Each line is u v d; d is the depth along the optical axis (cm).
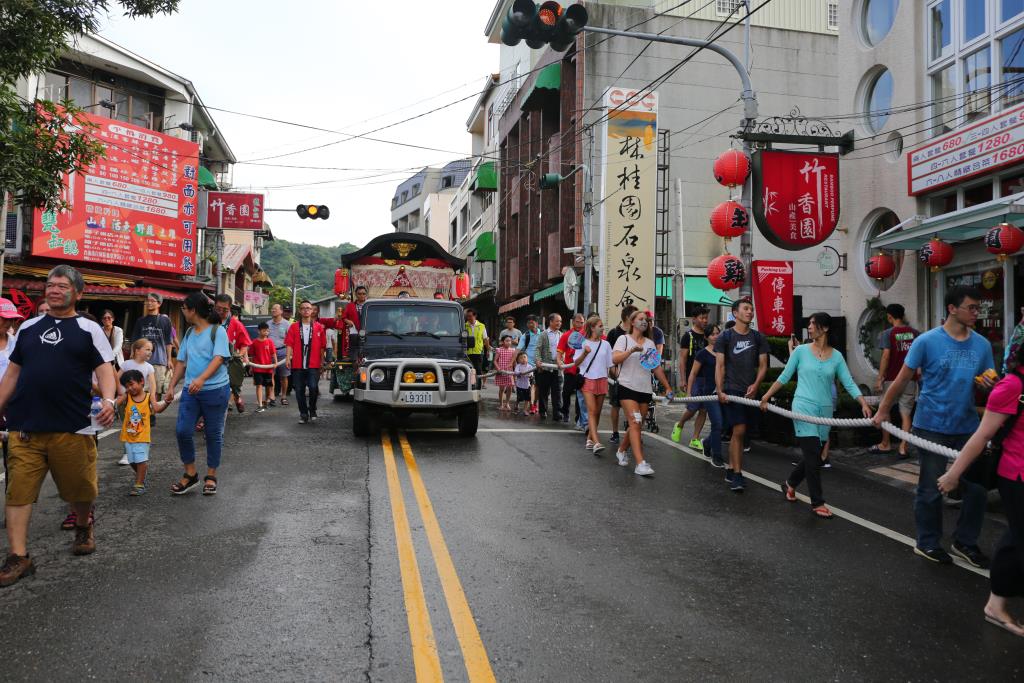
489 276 3994
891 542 587
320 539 557
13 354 489
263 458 874
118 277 2072
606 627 411
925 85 1142
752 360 766
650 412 1174
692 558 535
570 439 1072
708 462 912
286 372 1524
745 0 1188
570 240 2419
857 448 1019
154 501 668
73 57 2058
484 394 1970
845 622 426
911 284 1142
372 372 1007
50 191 834
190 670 352
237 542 548
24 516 477
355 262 1705
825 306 2359
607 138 1912
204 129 2811
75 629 396
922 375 560
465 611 427
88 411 500
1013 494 410
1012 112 922
